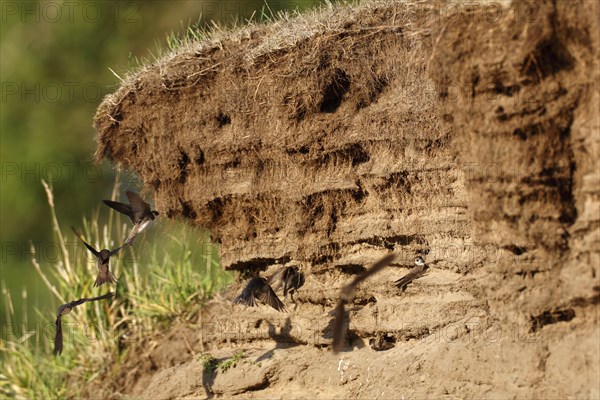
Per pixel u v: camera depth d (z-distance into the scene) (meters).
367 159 33.88
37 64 75.75
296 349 36.09
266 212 37.09
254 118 36.59
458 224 31.42
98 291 46.28
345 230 34.41
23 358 48.09
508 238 28.59
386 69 33.22
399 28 32.78
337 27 34.06
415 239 32.62
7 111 75.56
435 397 30.12
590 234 27.28
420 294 32.44
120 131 40.38
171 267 45.75
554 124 27.75
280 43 35.31
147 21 75.25
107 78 75.19
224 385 36.97
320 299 35.22
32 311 72.50
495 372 28.72
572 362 27.36
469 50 28.39
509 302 28.80
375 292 33.69
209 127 38.03
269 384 36.00
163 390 39.00
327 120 34.44
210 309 43.19
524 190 28.06
